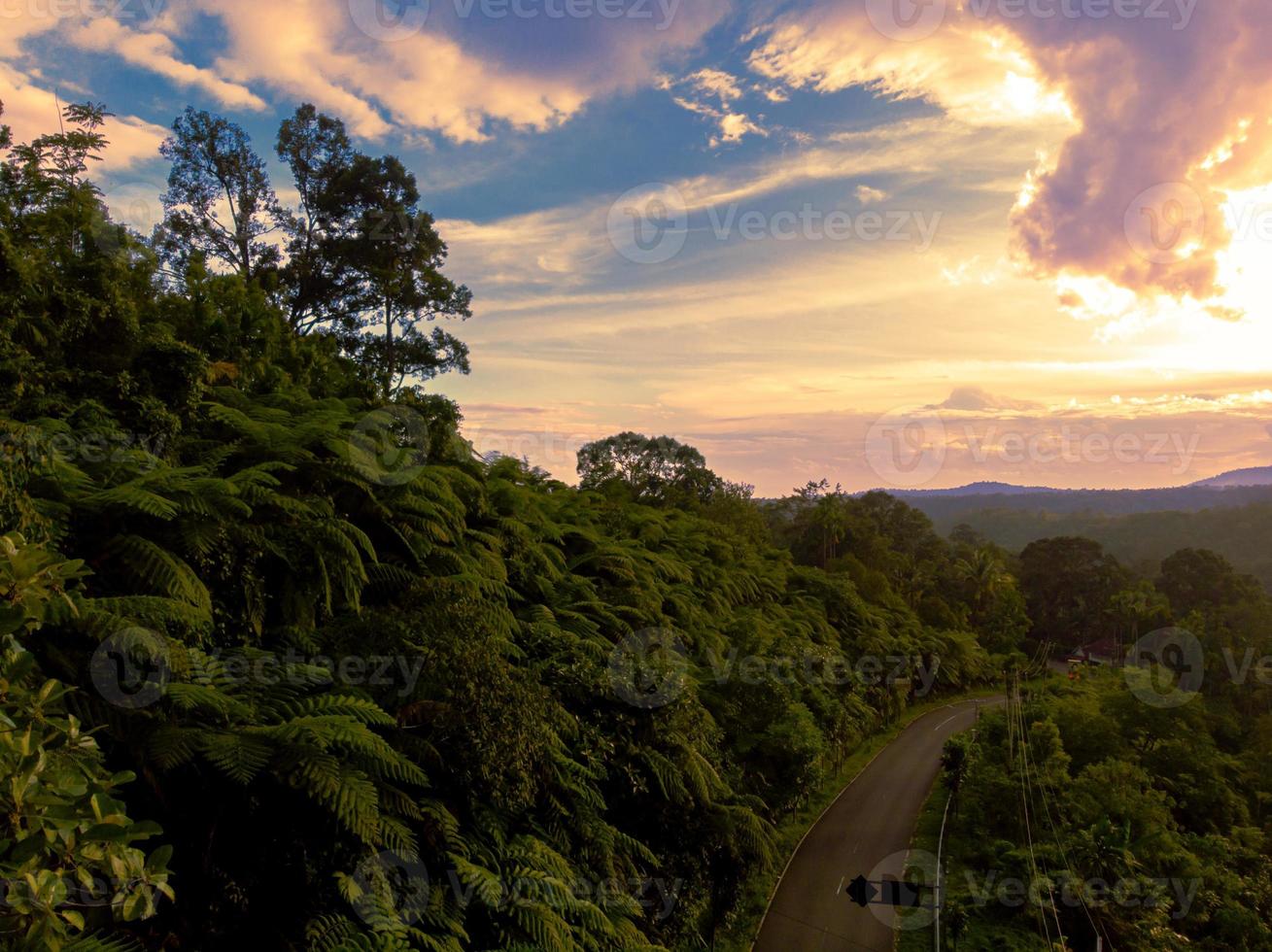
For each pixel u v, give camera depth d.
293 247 21.03
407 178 21.20
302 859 5.86
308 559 7.50
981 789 22.05
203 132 19.16
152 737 4.85
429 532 10.08
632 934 8.68
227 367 10.62
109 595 5.61
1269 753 29.20
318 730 5.38
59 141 8.97
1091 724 26.89
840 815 21.30
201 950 5.03
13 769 2.51
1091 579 67.38
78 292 7.80
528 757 7.68
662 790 10.65
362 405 14.02
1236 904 17.98
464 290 22.06
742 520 39.34
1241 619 47.53
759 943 13.80
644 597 14.96
